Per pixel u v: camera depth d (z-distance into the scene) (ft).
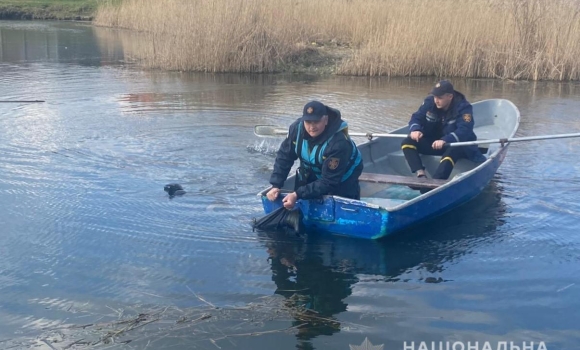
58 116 34.06
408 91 44.01
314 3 60.75
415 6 53.78
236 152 27.50
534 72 49.52
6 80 45.96
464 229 19.57
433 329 13.83
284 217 19.02
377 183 22.18
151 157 26.55
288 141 19.54
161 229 19.15
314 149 18.85
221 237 18.72
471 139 22.80
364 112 36.45
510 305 14.88
